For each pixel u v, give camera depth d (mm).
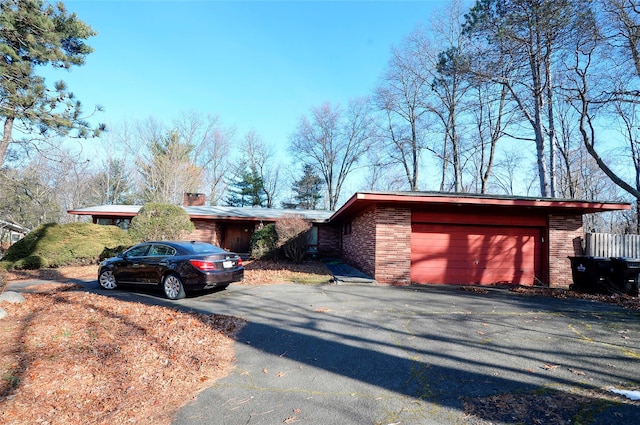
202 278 7773
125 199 34156
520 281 10898
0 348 4387
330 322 6012
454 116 26891
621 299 8273
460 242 10930
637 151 19094
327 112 41156
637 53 12477
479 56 16578
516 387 3520
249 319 6195
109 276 9188
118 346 4566
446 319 6242
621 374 3834
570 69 14469
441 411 3057
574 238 10867
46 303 6926
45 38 11109
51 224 15062
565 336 5254
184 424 2883
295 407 3148
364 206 11758
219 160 40688
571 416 2949
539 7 13562
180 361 4215
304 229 15562
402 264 10453
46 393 3332
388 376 3814
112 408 3135
